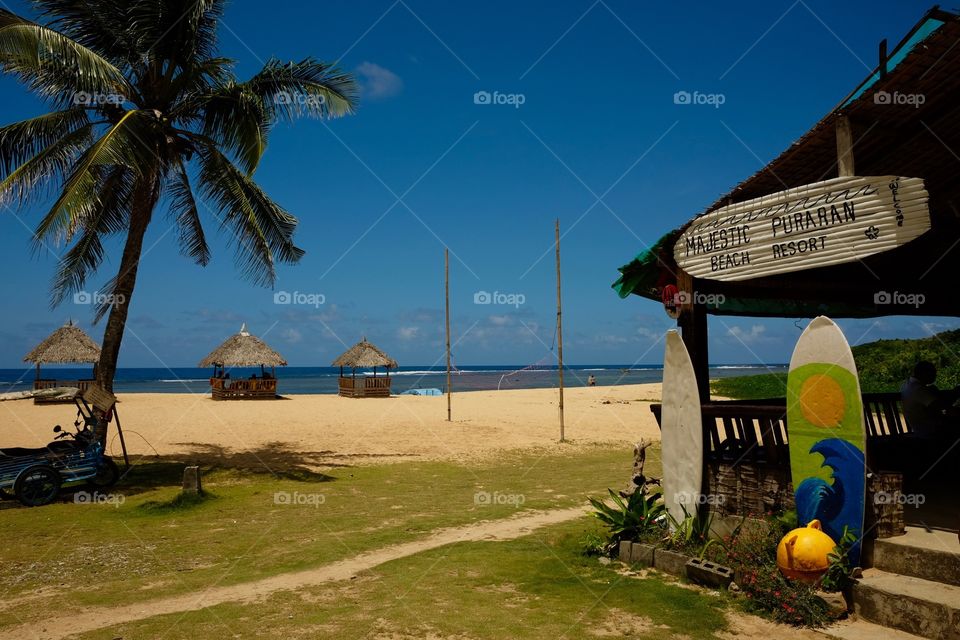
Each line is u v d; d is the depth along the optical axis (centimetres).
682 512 677
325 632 499
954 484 721
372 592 600
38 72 1223
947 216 668
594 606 543
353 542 806
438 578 638
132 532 873
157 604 582
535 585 605
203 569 698
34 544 814
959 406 745
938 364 2105
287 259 1463
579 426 2284
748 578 552
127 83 1254
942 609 444
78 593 617
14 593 621
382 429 2158
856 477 521
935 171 638
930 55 483
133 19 1227
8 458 1064
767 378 3431
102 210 1397
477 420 2458
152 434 1973
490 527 880
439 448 1753
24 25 1068
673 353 689
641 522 696
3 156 1201
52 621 538
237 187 1314
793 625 488
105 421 1228
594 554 707
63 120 1242
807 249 555
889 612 476
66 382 3628
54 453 1109
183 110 1333
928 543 508
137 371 16750
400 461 1532
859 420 520
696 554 627
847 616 497
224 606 569
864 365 2381
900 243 493
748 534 604
